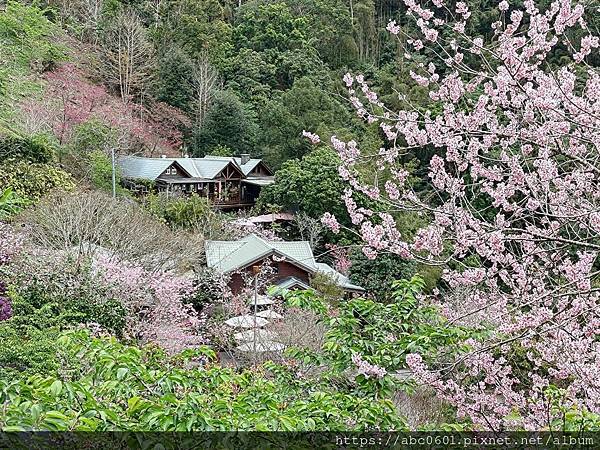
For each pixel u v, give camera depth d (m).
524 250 4.11
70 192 14.64
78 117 22.72
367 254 3.85
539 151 3.83
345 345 4.09
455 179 3.90
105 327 10.14
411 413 5.94
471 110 4.33
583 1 4.21
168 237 14.12
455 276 4.09
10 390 2.62
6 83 24.61
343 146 4.45
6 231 11.31
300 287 14.38
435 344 4.02
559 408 3.96
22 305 8.88
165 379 3.07
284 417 2.77
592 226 3.55
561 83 3.82
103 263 11.33
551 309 3.85
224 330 11.25
